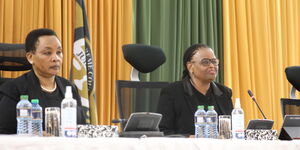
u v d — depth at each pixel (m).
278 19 6.21
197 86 3.39
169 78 5.64
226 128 2.54
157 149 1.71
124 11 5.45
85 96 4.40
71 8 5.05
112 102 5.29
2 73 4.66
